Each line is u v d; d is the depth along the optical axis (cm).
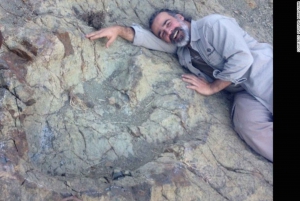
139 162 202
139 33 226
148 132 208
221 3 286
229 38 217
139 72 218
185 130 212
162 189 190
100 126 206
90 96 212
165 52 235
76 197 178
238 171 209
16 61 199
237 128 222
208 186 200
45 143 196
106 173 196
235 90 230
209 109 224
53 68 206
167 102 216
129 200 184
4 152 177
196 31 225
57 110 203
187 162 202
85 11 231
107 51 222
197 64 229
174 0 260
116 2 243
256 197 205
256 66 222
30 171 180
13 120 188
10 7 212
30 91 194
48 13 219
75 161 197
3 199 169
